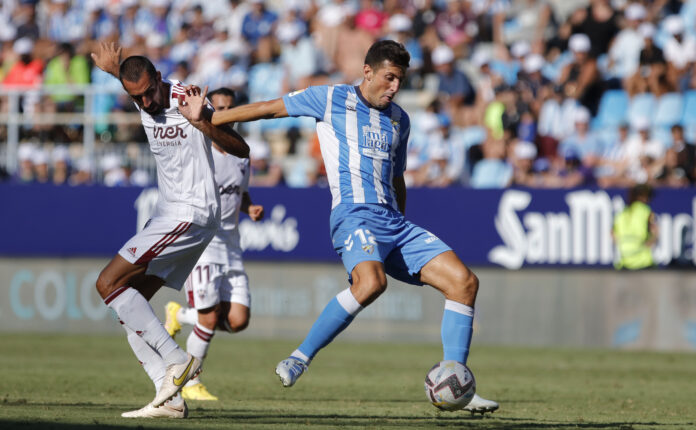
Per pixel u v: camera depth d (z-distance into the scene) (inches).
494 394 1122.0
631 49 2102.6
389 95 762.2
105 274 759.1
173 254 772.0
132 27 2421.3
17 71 2265.0
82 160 1956.2
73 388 1091.3
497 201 1750.7
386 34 2273.6
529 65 2016.5
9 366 1348.4
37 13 2511.1
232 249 1074.7
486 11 2284.7
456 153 1955.0
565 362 1517.0
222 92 1023.6
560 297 1737.2
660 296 1701.5
